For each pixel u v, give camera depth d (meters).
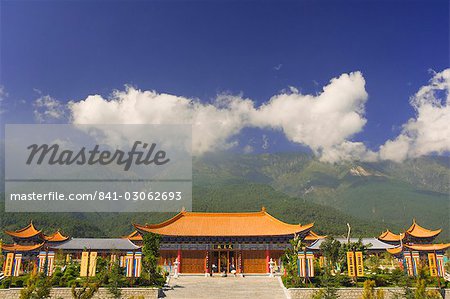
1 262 55.59
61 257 70.44
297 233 62.00
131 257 45.09
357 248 50.19
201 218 69.62
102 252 80.00
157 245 52.97
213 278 55.28
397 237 90.19
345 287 43.72
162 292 45.25
